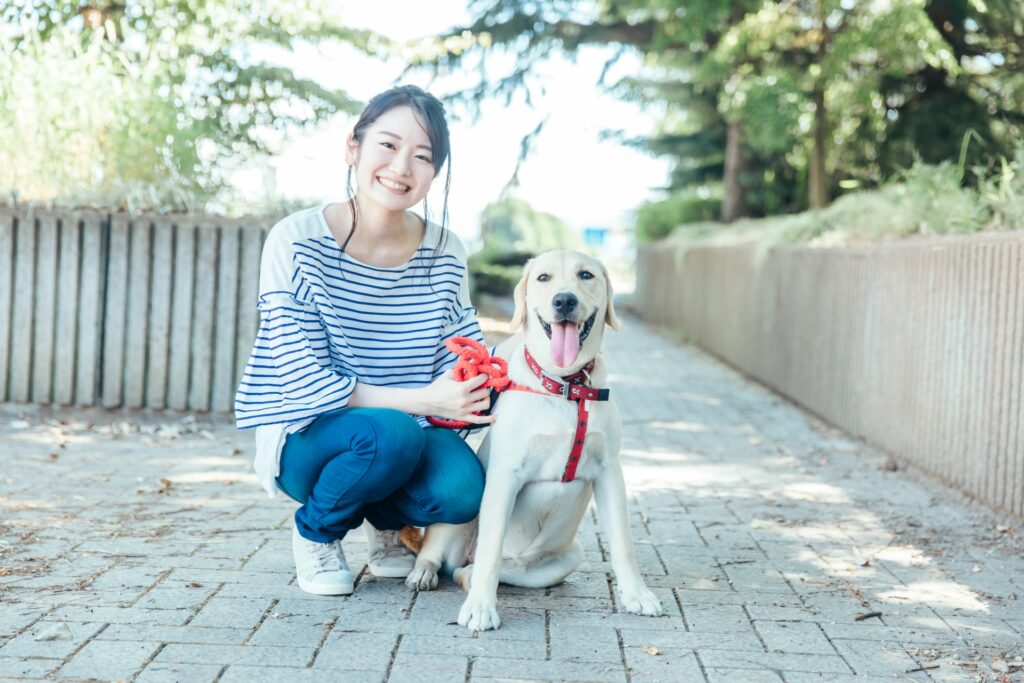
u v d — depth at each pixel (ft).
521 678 8.75
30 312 21.67
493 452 10.43
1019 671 9.41
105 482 15.90
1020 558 13.56
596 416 10.36
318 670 8.75
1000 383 15.96
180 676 8.51
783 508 16.19
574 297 10.03
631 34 50.98
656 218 69.82
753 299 35.40
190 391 21.80
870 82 41.14
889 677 9.14
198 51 31.19
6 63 24.34
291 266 10.31
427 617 10.23
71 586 10.77
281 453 10.61
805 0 41.50
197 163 25.39
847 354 24.25
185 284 21.56
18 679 8.28
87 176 23.18
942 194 22.74
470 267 67.26
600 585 11.63
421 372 11.03
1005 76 38.78
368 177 10.33
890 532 14.82
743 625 10.41
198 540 12.82
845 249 24.68
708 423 25.23
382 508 11.04
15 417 21.45
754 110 41.96
